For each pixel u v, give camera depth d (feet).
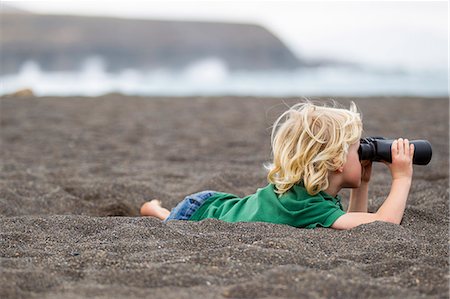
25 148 28.99
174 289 8.89
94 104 48.65
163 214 15.46
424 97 54.13
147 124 37.91
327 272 9.59
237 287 8.73
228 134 33.50
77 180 20.52
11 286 8.86
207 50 162.09
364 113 41.78
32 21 156.15
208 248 11.17
